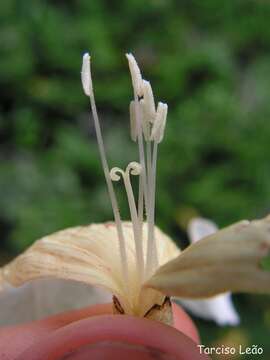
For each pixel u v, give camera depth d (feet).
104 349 0.33
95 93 1.14
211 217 0.99
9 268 0.39
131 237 0.39
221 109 1.11
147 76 1.18
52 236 0.39
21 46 1.16
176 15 1.32
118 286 0.36
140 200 0.36
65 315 0.43
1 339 0.40
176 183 1.04
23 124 1.11
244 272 0.28
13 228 0.97
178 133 1.07
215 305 0.56
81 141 1.05
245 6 1.34
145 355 0.33
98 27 1.21
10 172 1.00
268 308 0.85
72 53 1.17
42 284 0.46
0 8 1.20
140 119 0.36
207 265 0.29
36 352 0.34
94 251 0.37
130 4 1.29
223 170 1.05
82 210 0.96
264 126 1.09
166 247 0.40
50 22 1.19
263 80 1.18
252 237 0.29
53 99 1.13
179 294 0.30
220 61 1.19
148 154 0.36
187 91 1.17
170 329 0.34
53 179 1.00
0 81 1.14
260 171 1.04
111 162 1.02
